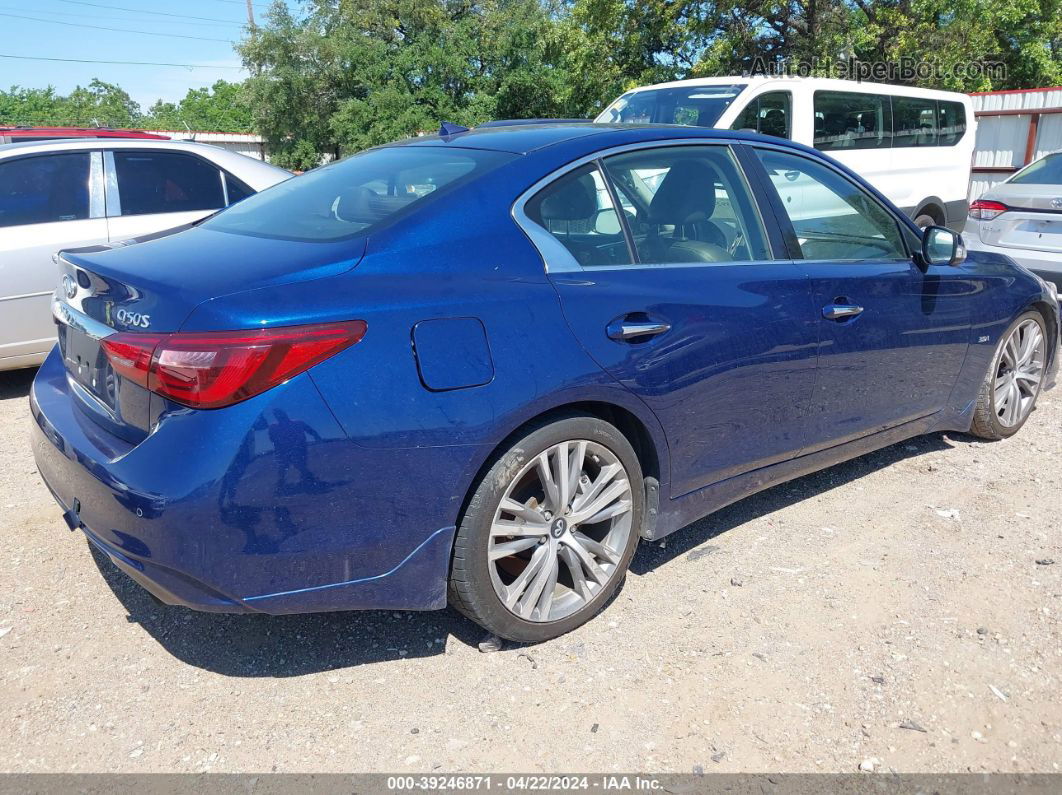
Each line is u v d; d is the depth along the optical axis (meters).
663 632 2.87
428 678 2.64
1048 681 2.62
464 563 2.54
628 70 21.22
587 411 2.79
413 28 32.12
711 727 2.42
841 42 18.83
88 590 3.12
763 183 3.40
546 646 2.80
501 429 2.46
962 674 2.64
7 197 5.36
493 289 2.52
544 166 2.82
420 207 2.61
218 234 2.90
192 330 2.18
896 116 9.45
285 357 2.18
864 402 3.67
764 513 3.75
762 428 3.27
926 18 20.09
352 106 30.78
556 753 2.32
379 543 2.37
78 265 2.72
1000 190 7.22
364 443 2.27
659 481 3.00
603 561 2.92
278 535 2.23
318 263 2.38
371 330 2.29
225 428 2.15
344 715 2.48
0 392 5.73
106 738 2.38
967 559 3.33
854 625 2.90
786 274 3.30
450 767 2.27
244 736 2.39
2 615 2.94
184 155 6.02
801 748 2.35
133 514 2.20
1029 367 4.62
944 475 4.14
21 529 3.57
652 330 2.80
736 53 19.61
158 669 2.68
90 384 2.64
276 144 34.50
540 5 31.88
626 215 2.95
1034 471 4.19
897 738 2.38
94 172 5.65
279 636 2.86
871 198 3.83
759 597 3.08
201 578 2.20
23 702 2.51
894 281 3.68
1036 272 6.75
